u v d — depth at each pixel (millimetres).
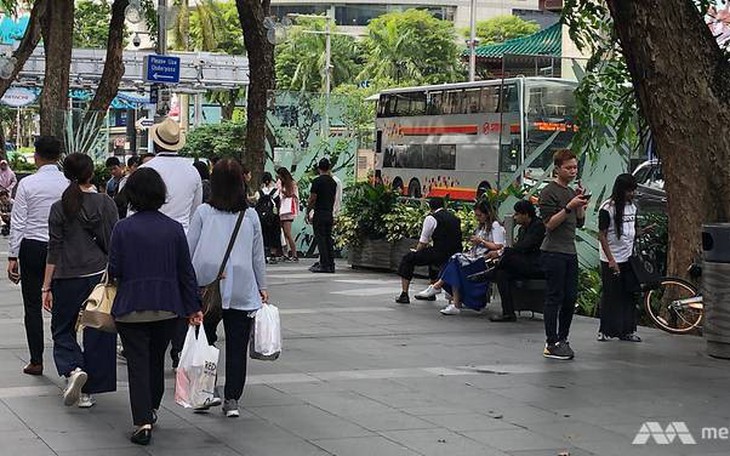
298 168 23141
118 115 61062
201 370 7609
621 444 7625
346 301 15578
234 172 8039
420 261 15266
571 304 11141
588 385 9734
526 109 26250
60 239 8445
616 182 12336
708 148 13070
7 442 7344
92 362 8320
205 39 65750
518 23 83000
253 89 22031
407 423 8117
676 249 13406
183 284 7582
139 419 7363
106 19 67375
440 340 12188
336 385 9477
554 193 11039
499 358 11070
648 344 12219
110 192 20312
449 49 73312
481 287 14195
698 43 12945
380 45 73375
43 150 9281
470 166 30750
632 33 12961
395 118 35250
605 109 16234
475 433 7848
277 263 21594
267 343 8016
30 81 42656
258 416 8258
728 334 11125
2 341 11375
